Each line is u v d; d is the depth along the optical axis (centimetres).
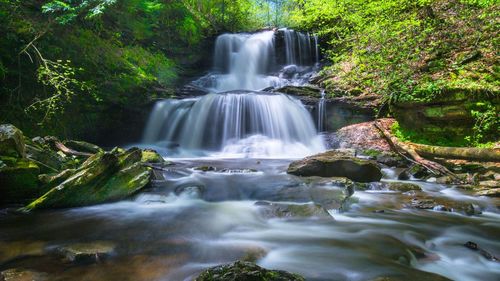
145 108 1202
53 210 527
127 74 1220
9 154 562
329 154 814
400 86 1033
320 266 350
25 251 372
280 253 384
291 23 2766
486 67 920
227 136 1205
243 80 1816
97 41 1211
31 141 693
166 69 1565
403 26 1236
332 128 1180
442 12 1220
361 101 1171
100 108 1095
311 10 1698
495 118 801
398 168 847
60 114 993
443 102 877
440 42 1107
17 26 938
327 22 1816
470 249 405
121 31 1434
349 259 369
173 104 1234
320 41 1992
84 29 1198
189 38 1803
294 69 1900
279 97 1231
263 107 1211
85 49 1126
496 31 1017
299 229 461
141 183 625
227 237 430
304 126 1187
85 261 345
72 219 488
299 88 1367
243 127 1213
